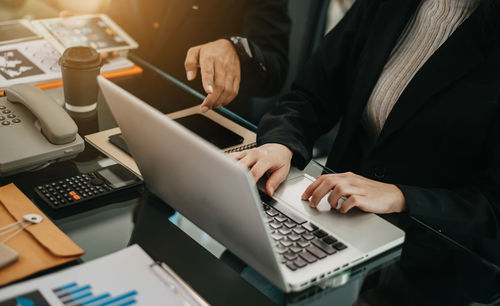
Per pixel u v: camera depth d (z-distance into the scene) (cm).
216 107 129
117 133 115
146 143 84
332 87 140
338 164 140
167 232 87
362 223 92
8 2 208
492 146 111
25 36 143
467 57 112
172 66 186
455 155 118
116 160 105
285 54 170
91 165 103
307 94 138
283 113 127
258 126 123
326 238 86
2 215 84
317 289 78
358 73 132
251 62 138
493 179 107
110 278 72
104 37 147
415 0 125
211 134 117
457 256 90
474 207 102
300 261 79
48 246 78
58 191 92
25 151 98
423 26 123
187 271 79
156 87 139
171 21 181
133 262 76
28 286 68
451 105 114
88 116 122
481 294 81
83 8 225
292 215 91
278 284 75
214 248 85
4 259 73
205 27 182
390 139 124
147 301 69
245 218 71
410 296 78
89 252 81
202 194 78
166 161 82
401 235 91
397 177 125
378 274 83
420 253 89
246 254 79
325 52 140
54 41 140
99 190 94
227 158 68
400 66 126
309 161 113
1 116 104
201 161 72
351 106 133
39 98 106
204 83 123
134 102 80
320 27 217
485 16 108
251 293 76
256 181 99
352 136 135
